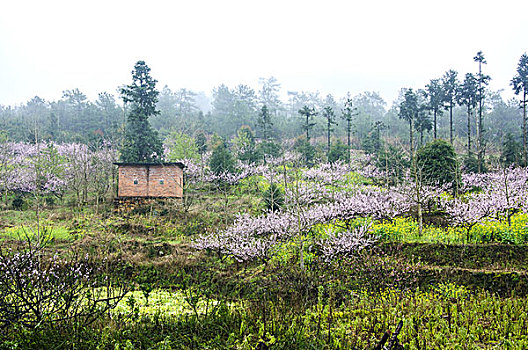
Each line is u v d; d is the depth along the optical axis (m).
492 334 8.51
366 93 110.69
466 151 43.66
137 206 28.42
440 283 13.68
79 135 60.84
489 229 17.88
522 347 7.90
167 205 28.50
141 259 19.14
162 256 20.11
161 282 16.50
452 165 28.03
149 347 7.93
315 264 16.88
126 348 7.59
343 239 17.19
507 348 7.86
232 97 99.75
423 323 9.38
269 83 110.56
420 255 16.80
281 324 8.63
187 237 23.23
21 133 60.91
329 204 23.17
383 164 38.41
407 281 13.68
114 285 12.95
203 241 20.50
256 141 60.66
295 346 7.76
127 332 8.41
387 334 7.30
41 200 31.53
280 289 13.98
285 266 16.81
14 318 7.91
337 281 14.20
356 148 61.97
